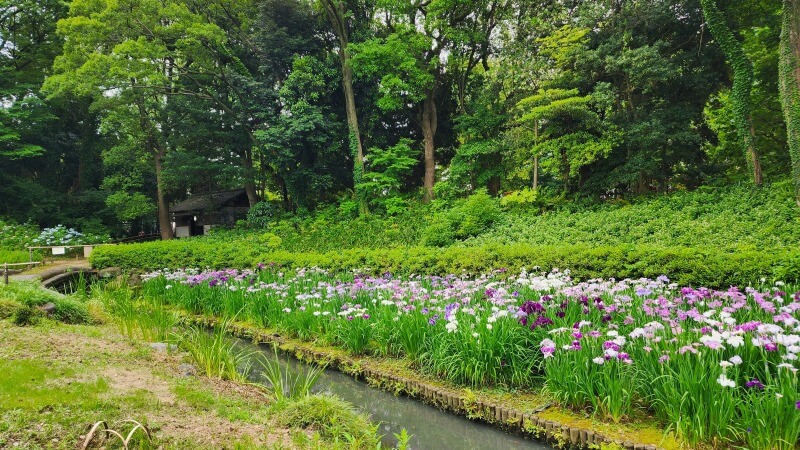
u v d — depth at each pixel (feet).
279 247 60.08
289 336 26.84
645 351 14.80
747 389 12.87
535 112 56.08
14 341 16.65
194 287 35.40
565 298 20.16
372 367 21.08
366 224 63.52
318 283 32.07
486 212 54.85
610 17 59.57
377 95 79.51
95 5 73.00
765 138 56.59
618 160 59.62
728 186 50.47
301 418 13.88
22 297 22.29
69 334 19.36
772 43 53.47
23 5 91.45
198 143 86.99
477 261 34.24
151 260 53.06
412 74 73.31
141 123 87.81
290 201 92.79
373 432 13.87
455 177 71.56
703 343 13.96
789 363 12.79
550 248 32.12
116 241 97.30
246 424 13.06
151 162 101.45
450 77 85.25
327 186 81.05
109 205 92.58
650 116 55.36
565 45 57.93
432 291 25.91
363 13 84.89
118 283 42.65
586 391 15.06
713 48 57.47
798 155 40.75
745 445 12.19
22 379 12.85
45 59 98.63
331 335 24.63
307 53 85.10
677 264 25.89
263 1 82.94
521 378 17.44
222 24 85.56
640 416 14.49
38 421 10.71
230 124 84.28
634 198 56.13
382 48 71.82
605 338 16.56
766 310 16.01
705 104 60.75
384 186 72.59
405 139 77.97
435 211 62.49
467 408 16.74
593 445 13.53
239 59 85.87
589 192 60.23
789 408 11.60
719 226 38.65
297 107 76.02
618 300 19.74
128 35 73.56
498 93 73.46
